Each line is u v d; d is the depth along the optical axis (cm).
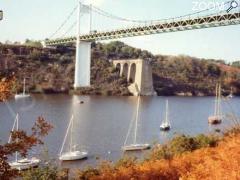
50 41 16250
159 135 6194
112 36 10344
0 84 1071
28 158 3728
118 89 16300
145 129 6788
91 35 12044
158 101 14388
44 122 1151
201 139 2194
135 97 15662
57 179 1956
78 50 12825
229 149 1419
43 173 1884
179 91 18862
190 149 2077
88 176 1870
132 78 17075
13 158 3684
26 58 16550
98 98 14138
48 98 12850
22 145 1071
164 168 1484
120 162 1948
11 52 16462
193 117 9288
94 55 19212
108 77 17012
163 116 9250
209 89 19625
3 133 5741
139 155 4428
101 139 5466
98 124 7169
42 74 16000
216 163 1254
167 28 7450
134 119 8262
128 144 5038
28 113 8344
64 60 17350
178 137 2211
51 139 5125
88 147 4831
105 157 4306
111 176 1584
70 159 3969
